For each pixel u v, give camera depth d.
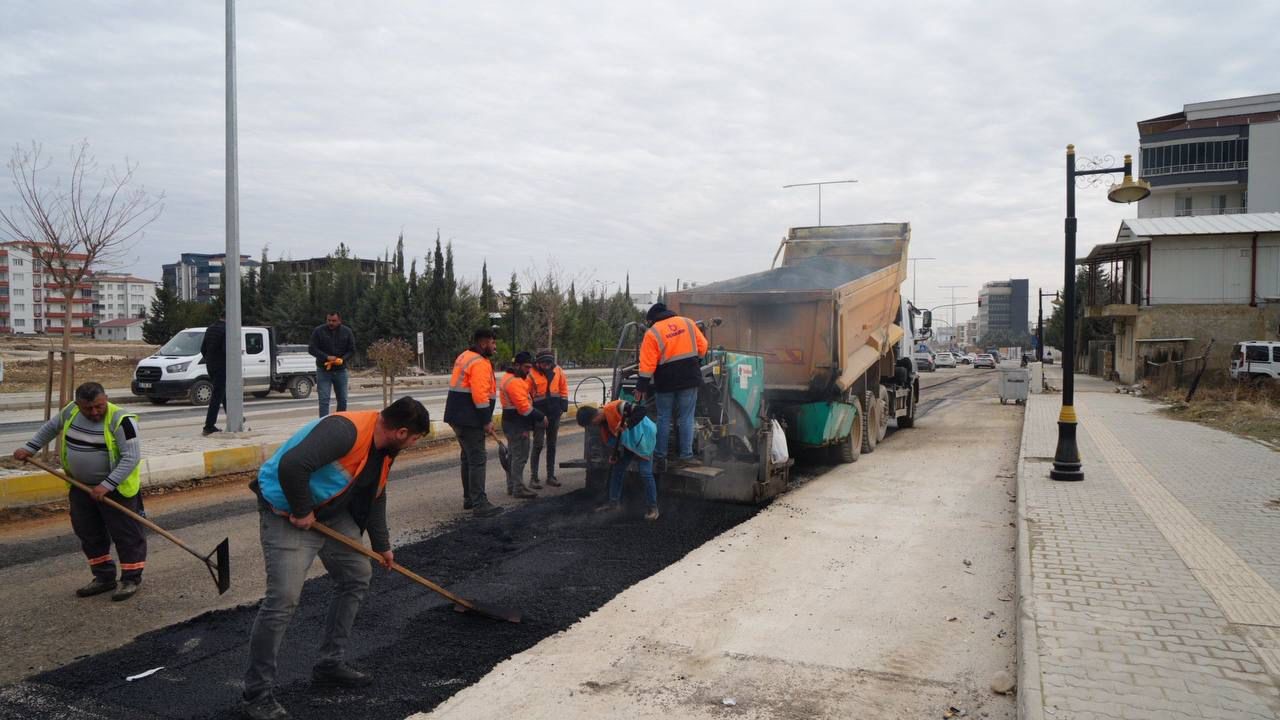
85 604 5.17
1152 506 7.81
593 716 3.71
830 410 10.05
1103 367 43.78
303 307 43.97
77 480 5.20
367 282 44.66
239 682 4.07
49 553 6.36
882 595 5.50
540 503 8.44
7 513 7.52
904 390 15.37
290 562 3.74
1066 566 5.66
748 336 10.23
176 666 4.24
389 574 5.84
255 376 21.11
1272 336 32.50
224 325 12.00
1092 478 9.52
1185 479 9.46
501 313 46.16
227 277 11.65
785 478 9.15
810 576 5.91
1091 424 16.31
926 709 3.82
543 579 5.79
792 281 11.20
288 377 22.02
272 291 48.97
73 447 5.21
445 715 3.71
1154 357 32.62
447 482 9.69
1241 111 56.03
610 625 4.88
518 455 8.71
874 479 10.05
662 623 4.93
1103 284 42.44
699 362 7.84
